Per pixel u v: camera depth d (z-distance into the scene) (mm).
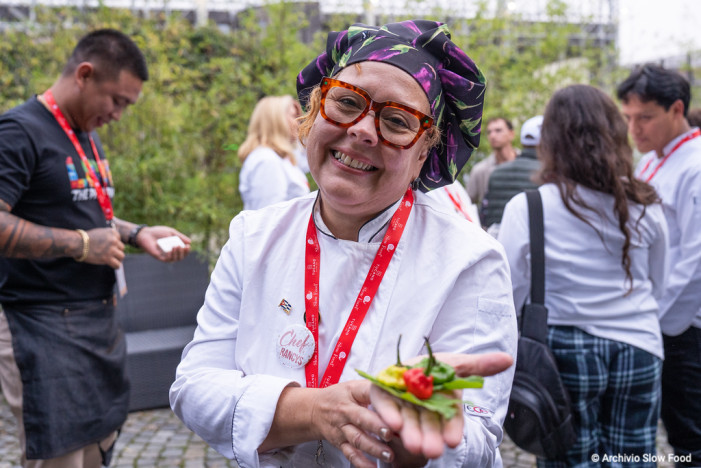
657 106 2785
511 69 6883
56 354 2424
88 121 2559
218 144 5711
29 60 5699
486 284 1205
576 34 7531
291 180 3992
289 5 6031
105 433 2584
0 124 2320
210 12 7156
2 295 2436
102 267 2578
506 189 3857
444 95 1255
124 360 2707
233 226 1368
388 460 995
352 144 1154
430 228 1270
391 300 1214
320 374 1228
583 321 2229
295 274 1277
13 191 2273
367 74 1150
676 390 2816
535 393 2078
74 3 5828
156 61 5641
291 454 1250
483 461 1103
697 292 2629
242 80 5895
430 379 906
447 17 6891
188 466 3555
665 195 2766
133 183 4891
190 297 4852
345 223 1273
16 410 2445
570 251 2236
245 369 1271
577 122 2252
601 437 2283
